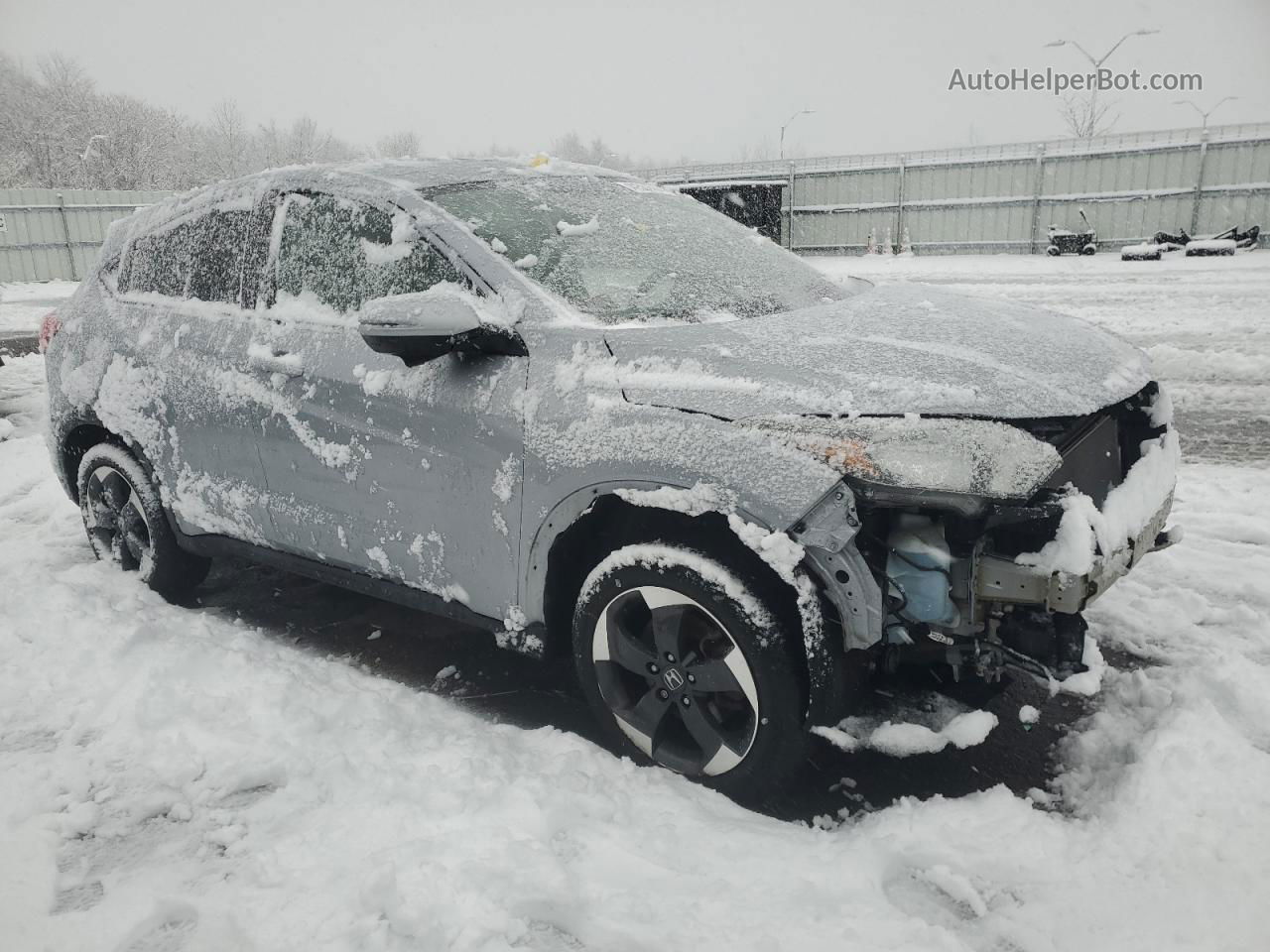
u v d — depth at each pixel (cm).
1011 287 1752
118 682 329
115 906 226
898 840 237
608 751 287
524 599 286
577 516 268
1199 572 405
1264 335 1028
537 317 285
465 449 287
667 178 3559
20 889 232
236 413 351
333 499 326
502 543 285
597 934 212
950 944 204
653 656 269
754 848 238
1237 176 2681
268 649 364
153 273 411
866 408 239
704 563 249
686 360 263
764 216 3319
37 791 270
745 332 277
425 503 301
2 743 297
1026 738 293
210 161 6344
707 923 214
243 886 231
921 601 237
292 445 334
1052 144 2873
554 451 268
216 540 383
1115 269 2158
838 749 281
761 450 239
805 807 264
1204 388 798
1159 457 294
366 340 275
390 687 337
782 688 244
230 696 318
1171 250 2603
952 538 238
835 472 231
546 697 337
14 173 5212
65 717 310
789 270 360
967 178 3017
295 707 310
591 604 275
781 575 234
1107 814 246
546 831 246
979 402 239
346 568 335
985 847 234
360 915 218
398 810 256
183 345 377
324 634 394
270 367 337
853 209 3206
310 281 343
